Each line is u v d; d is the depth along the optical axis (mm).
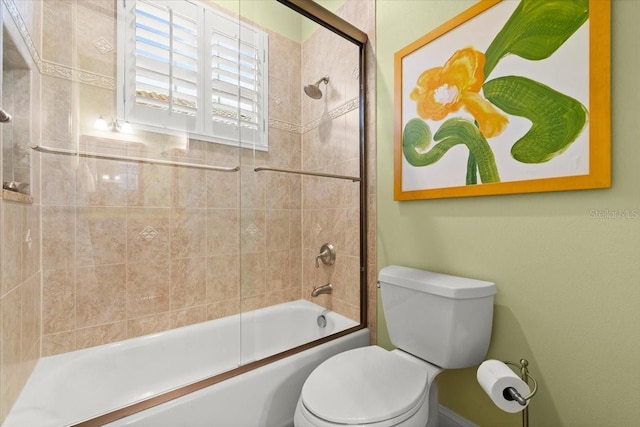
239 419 1183
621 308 871
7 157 1049
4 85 1076
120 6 1557
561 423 993
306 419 924
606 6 876
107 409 1129
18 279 1094
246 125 1895
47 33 1384
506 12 1102
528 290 1064
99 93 1502
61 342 1405
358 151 1753
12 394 1055
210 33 1800
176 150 1700
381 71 1646
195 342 1693
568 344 976
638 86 833
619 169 869
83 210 1463
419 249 1444
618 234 874
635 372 851
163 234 1669
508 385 863
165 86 1670
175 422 1049
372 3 1706
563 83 962
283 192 2025
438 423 1341
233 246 1889
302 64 2064
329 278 1918
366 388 1009
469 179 1218
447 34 1301
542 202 1031
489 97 1150
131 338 1573
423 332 1189
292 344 1936
